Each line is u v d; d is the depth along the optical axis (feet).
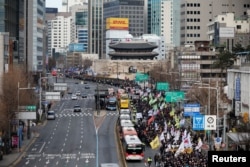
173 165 450.71
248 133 485.15
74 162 546.26
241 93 643.86
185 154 474.90
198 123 499.51
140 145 553.64
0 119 595.88
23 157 581.12
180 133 598.34
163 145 553.23
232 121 640.58
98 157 578.25
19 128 643.45
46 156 586.86
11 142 624.59
